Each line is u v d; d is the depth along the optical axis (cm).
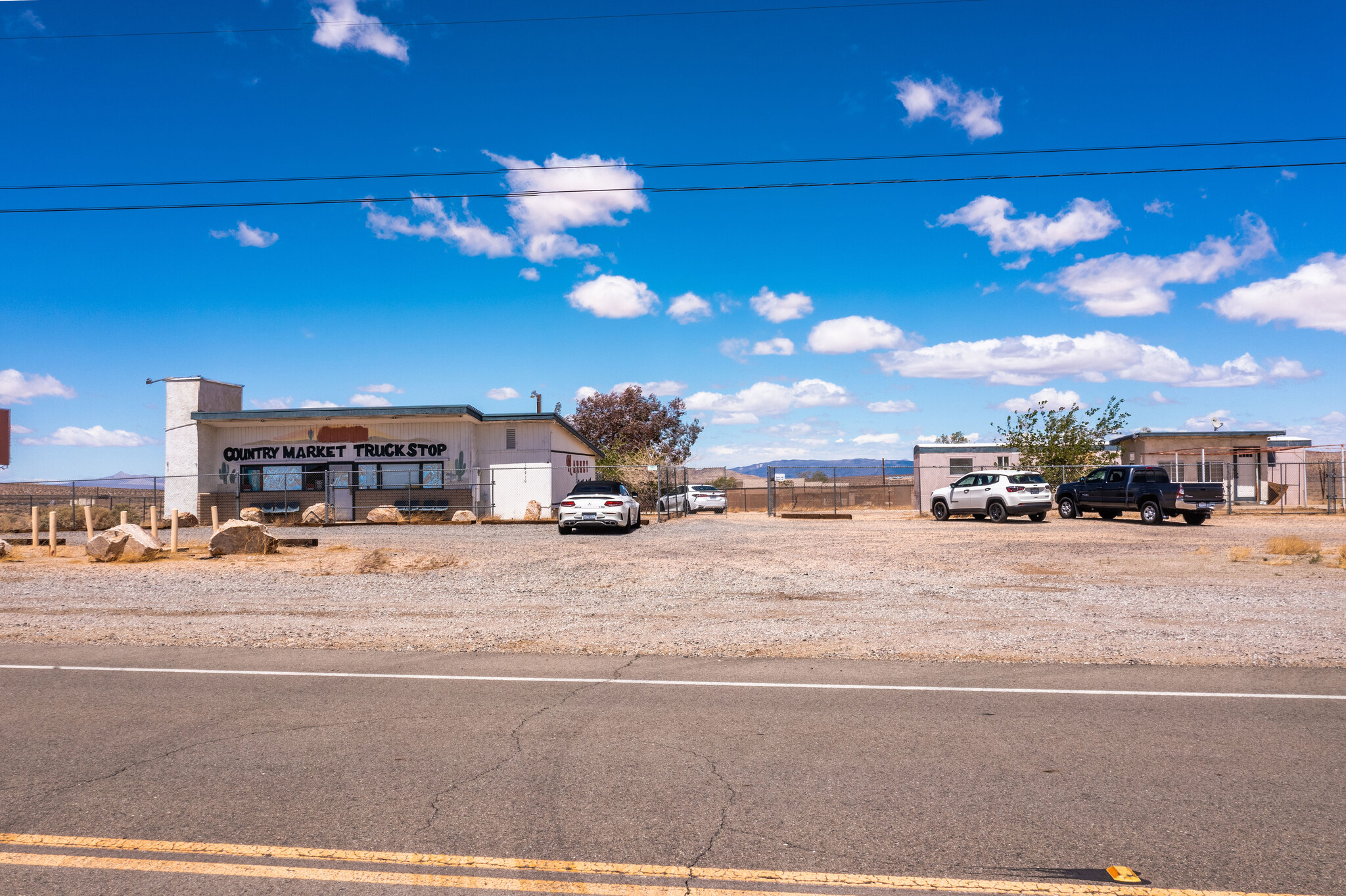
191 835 391
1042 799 431
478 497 3225
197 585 1400
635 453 5088
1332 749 509
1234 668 740
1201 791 441
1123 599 1175
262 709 609
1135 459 3812
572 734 545
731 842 381
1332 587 1277
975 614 1052
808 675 717
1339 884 342
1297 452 3588
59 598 1245
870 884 344
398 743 527
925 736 539
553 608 1130
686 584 1378
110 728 562
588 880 348
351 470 3297
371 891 339
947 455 3716
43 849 377
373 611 1112
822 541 2147
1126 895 335
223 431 3344
